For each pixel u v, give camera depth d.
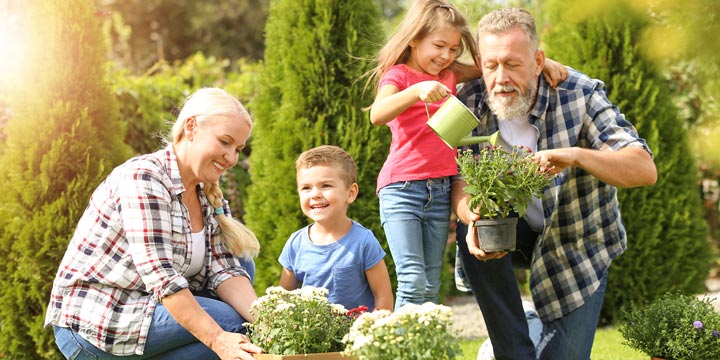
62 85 5.11
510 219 2.96
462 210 3.39
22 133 5.00
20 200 5.02
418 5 3.57
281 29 5.63
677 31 3.68
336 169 3.61
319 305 2.74
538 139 3.45
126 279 3.06
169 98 7.15
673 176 6.26
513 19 3.17
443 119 3.00
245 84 7.54
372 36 5.56
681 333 3.63
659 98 6.20
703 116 7.51
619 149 3.28
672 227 6.24
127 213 3.03
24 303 4.99
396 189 3.55
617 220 3.55
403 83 3.52
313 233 3.75
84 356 3.11
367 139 5.49
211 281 3.32
